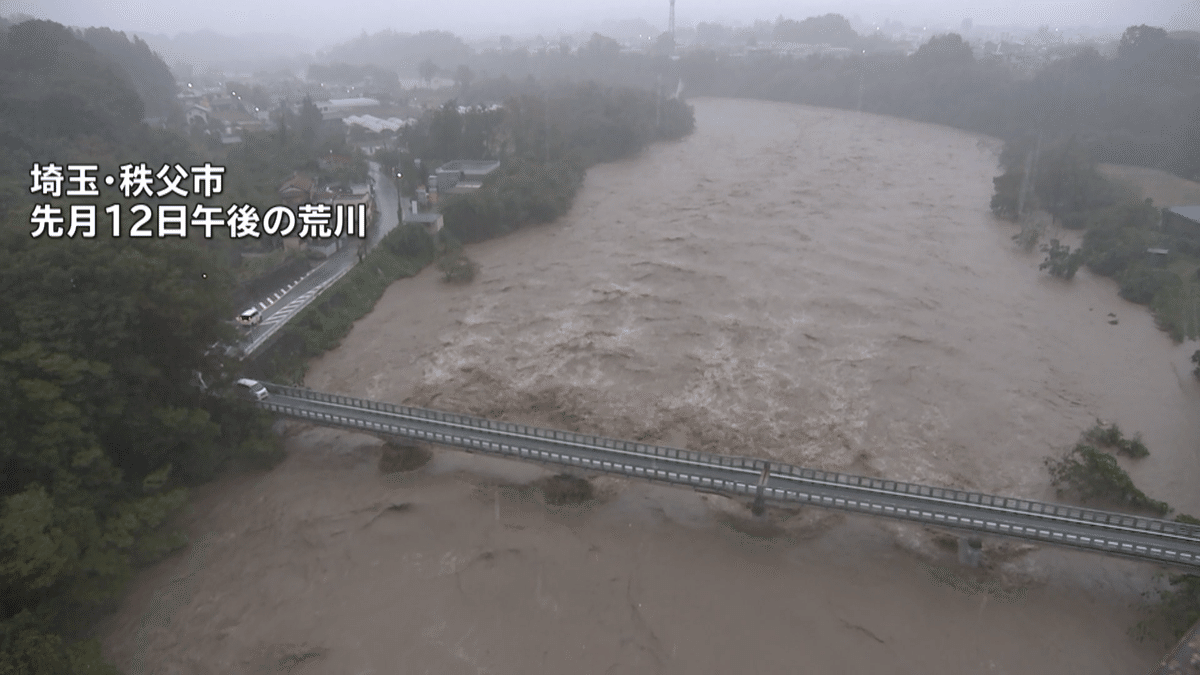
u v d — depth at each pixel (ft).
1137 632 125.29
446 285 277.23
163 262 143.13
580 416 189.37
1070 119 488.02
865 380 204.44
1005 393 199.00
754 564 140.36
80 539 117.91
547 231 337.72
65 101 338.95
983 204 370.12
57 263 134.41
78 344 130.41
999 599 132.67
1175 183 389.19
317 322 229.86
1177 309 240.73
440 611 129.39
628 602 131.34
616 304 253.03
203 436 151.43
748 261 288.92
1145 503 151.53
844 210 357.41
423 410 168.45
